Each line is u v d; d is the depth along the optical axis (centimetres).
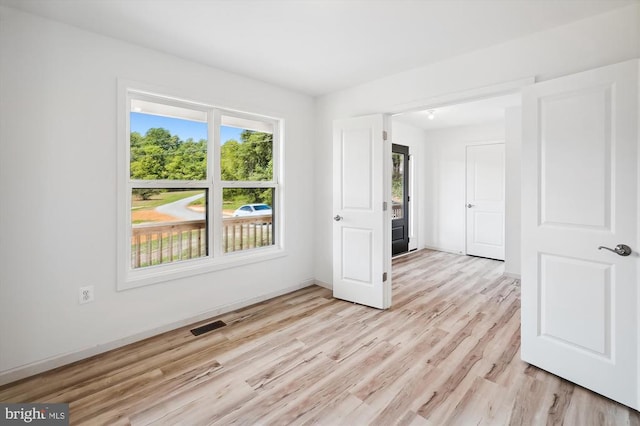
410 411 169
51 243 210
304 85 336
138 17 204
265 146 346
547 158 198
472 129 546
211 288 294
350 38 232
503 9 192
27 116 199
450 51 251
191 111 286
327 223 373
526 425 159
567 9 190
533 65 220
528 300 210
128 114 250
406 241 581
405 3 188
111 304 236
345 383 194
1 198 192
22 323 200
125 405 175
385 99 309
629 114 168
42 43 203
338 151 334
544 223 201
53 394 184
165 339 252
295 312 306
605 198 176
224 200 314
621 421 161
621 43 185
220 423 162
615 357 174
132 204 255
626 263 170
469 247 555
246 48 249
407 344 241
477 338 251
